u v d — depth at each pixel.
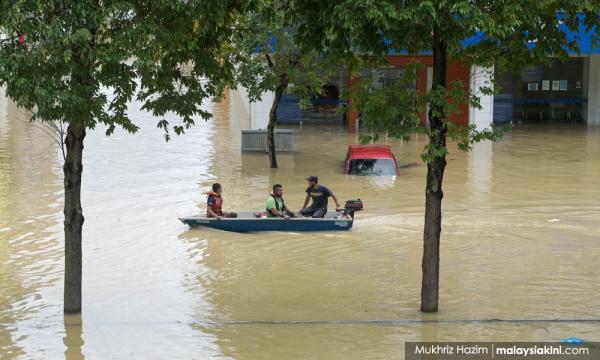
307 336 19.30
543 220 31.59
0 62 17.31
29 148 50.88
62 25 17.56
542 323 20.17
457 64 58.50
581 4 18.62
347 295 22.72
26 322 20.47
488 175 42.09
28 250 27.22
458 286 23.41
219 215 30.55
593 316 20.75
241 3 20.41
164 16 19.38
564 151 51.28
